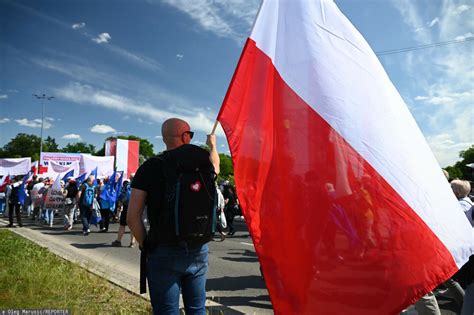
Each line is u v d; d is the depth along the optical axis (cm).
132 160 2622
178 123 276
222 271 802
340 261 257
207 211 259
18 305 464
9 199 1579
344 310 253
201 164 265
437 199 264
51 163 2380
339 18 292
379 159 264
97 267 744
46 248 909
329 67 282
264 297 611
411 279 251
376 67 284
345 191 263
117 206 1953
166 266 249
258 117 281
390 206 258
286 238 267
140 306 492
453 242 258
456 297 455
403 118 278
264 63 289
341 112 273
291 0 299
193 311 261
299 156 274
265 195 273
